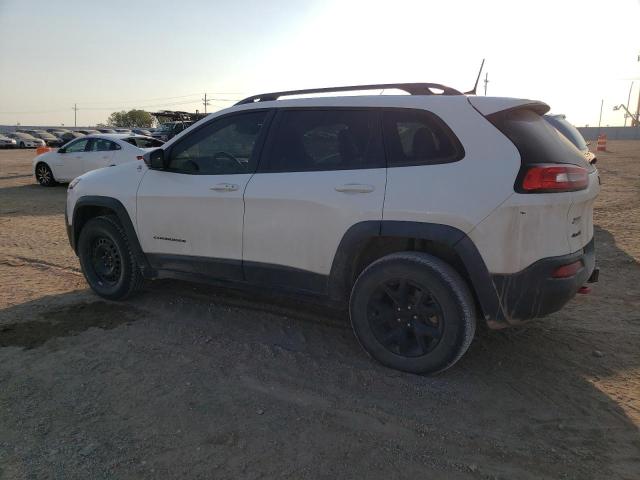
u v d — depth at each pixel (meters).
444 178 3.27
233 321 4.52
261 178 3.95
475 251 3.18
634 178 15.38
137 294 5.16
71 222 5.19
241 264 4.11
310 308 4.83
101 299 5.07
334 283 3.71
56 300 5.03
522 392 3.33
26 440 2.82
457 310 3.27
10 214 10.19
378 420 3.03
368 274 3.56
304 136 3.87
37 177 15.19
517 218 3.09
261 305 4.90
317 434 2.89
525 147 3.17
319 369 3.64
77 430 2.91
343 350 3.95
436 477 2.55
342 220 3.55
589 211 3.57
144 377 3.51
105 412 3.09
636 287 5.33
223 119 4.29
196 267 4.39
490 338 4.15
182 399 3.23
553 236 3.15
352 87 3.91
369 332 3.63
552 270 3.14
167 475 2.54
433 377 3.52
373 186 3.46
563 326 4.38
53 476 2.54
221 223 4.15
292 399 3.25
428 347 3.46
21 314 4.64
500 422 3.01
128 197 4.68
